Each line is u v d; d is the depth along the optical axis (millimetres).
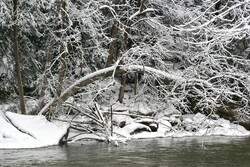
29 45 24250
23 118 19094
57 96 20047
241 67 20484
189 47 19719
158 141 20422
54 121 20594
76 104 21594
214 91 17438
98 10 19703
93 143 19219
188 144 19266
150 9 21141
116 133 20422
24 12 20250
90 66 25266
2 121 18531
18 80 20406
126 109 24469
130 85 30812
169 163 14227
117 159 14805
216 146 18625
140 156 15531
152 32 24219
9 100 24516
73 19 20781
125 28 21859
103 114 22297
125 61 20219
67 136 19625
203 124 21562
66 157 15102
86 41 23641
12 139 17656
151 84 21469
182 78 17797
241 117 23531
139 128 22344
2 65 24703
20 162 14062
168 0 24891
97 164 13805
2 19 20031
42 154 15727
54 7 21094
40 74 22984
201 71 18250
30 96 24750
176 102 18688
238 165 14078
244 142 20266
